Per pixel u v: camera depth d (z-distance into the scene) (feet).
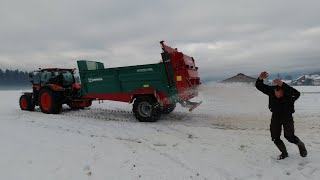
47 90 45.62
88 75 41.63
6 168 18.62
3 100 76.79
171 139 27.22
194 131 30.30
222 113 41.86
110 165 19.89
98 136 28.89
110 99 40.19
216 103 51.24
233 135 28.19
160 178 17.90
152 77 36.60
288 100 19.83
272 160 20.61
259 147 23.77
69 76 49.24
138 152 22.97
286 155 20.71
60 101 45.80
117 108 51.42
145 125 34.32
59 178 17.53
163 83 36.14
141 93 37.29
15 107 56.80
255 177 17.95
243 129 31.17
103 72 40.09
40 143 24.90
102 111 47.39
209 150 23.40
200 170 19.10
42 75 48.60
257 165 19.88
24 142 25.07
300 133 28.30
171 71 35.60
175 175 18.34
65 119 39.50
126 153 22.59
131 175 18.30
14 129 31.58
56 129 32.30
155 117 36.42
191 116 40.14
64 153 22.06
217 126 33.27
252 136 27.63
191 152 22.93
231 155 22.00
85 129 32.48
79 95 45.03
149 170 19.11
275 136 20.44
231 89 42.11
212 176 18.16
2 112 48.14
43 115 43.62
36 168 18.85
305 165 19.38
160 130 31.50
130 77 38.01
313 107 47.52
